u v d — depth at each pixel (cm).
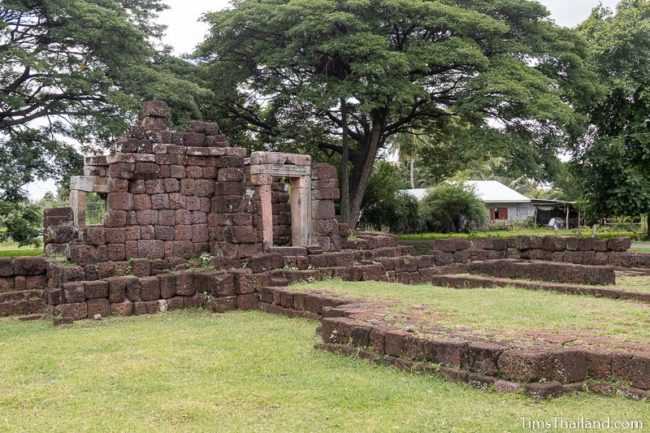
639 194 3369
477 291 1334
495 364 700
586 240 1981
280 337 1065
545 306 1057
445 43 2819
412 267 2031
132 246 1571
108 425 639
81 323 1294
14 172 2800
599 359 683
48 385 798
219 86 3325
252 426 625
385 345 834
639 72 3384
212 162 1723
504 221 5534
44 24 2822
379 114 3228
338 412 656
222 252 1616
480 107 2780
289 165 2122
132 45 2916
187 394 737
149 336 1112
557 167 3105
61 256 1689
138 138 1606
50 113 2947
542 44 2988
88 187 1936
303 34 2827
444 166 3969
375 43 2747
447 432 582
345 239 2356
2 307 1404
